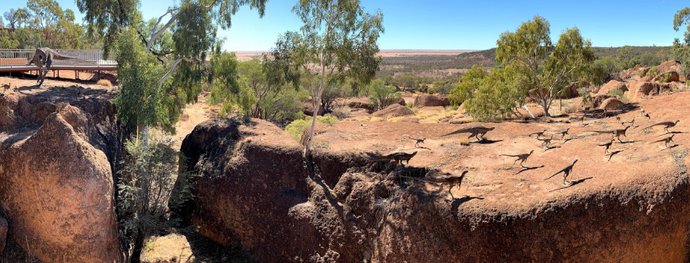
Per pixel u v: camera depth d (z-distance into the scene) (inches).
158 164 689.6
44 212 527.5
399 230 502.0
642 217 416.2
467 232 442.0
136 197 645.9
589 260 414.0
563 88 1181.7
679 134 613.3
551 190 458.3
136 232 663.8
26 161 518.6
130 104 757.9
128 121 796.0
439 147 700.7
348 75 676.7
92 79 1391.5
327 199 629.9
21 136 584.1
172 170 748.6
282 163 690.2
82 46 2650.1
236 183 705.0
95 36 1079.6
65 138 522.3
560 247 415.5
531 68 1119.6
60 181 517.3
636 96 1373.0
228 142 778.8
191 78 995.9
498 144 684.7
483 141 715.4
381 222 544.1
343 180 633.6
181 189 739.4
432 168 590.2
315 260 597.3
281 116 1804.9
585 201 425.7
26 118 645.3
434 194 490.6
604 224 417.1
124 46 786.8
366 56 660.7
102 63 1306.6
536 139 702.5
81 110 672.4
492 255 431.2
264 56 682.2
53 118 522.9
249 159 716.7
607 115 908.0
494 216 433.7
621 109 959.6
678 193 427.8
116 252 590.9
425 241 472.4
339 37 655.1
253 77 1647.4
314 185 657.6
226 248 699.4
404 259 489.1
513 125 841.5
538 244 419.2
